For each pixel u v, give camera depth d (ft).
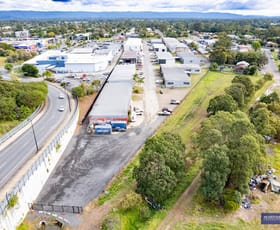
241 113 140.87
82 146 143.74
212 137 111.14
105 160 130.41
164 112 185.78
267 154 136.26
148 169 99.30
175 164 106.22
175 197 106.01
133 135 155.84
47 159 118.62
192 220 94.89
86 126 167.63
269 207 101.30
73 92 209.67
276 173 120.78
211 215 97.14
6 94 177.68
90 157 133.08
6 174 107.24
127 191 107.45
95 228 89.66
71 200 103.55
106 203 101.30
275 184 110.52
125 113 162.50
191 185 112.78
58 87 240.94
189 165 124.77
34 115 172.24
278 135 150.10
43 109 184.65
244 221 94.38
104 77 278.26
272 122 152.76
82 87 216.33
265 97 192.95
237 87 191.21
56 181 115.55
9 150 127.54
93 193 107.34
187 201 103.96
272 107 174.29
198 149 123.44
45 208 99.45
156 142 109.91
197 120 176.35
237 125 113.39
